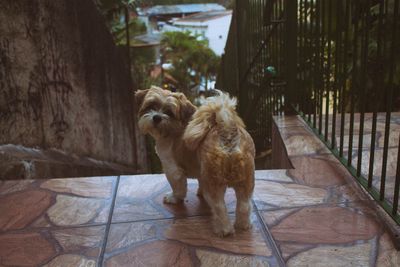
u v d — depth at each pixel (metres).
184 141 2.49
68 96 5.00
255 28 6.21
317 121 4.29
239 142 2.26
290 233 2.43
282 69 4.73
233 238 2.41
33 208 2.88
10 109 3.91
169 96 2.65
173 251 2.32
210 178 2.29
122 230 2.57
